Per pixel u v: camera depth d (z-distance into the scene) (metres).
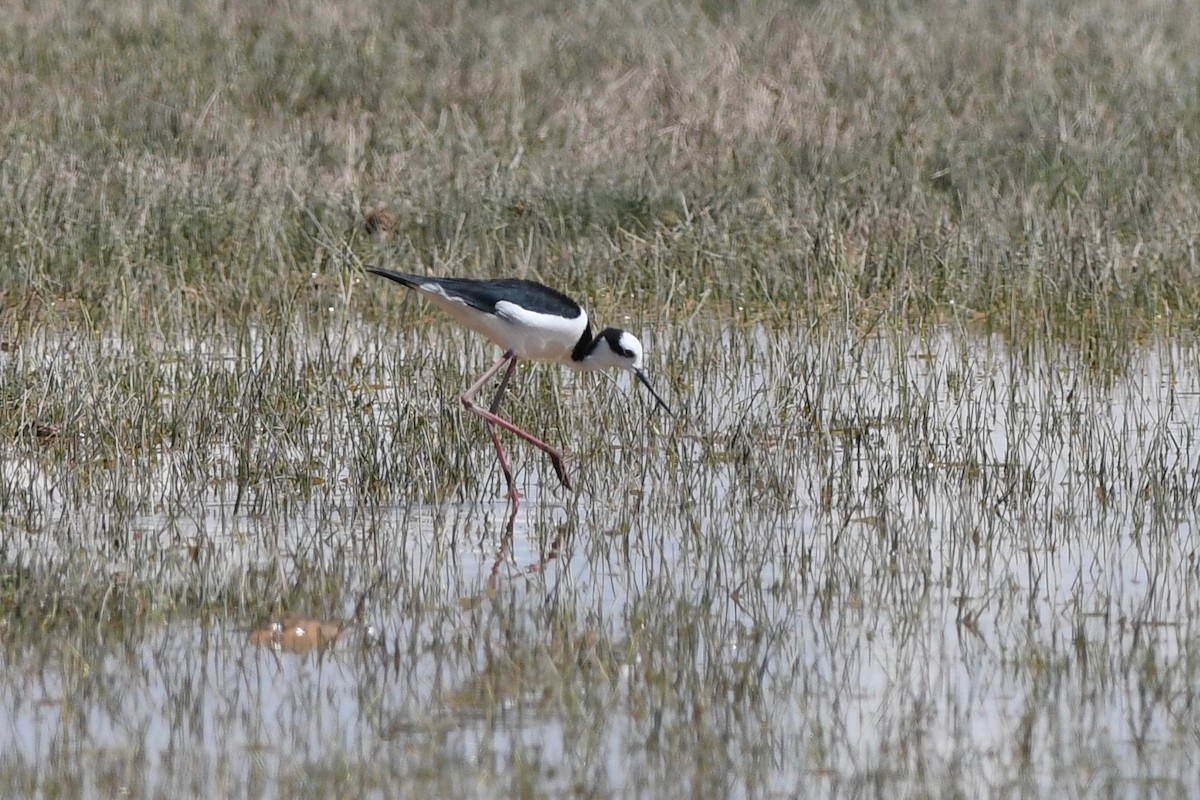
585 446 12.29
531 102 21.44
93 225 16.47
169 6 24.69
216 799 6.59
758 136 19.88
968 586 9.30
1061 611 8.88
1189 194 18.05
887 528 10.34
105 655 8.08
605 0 26.14
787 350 14.05
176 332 14.65
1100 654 8.25
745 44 23.81
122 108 20.41
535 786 6.74
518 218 17.47
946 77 22.58
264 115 20.75
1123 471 11.38
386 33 24.17
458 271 16.09
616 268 16.48
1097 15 25.48
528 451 12.29
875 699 7.69
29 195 16.91
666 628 8.58
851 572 9.53
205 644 8.20
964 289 15.96
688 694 7.71
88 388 12.40
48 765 6.88
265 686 7.75
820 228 16.75
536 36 24.34
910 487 11.26
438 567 9.59
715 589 9.23
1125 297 15.66
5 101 20.41
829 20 25.12
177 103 20.53
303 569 9.45
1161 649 8.30
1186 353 14.55
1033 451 11.91
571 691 7.71
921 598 9.09
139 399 12.16
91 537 9.97
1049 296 15.59
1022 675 7.98
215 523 10.34
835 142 19.59
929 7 26.23
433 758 7.00
